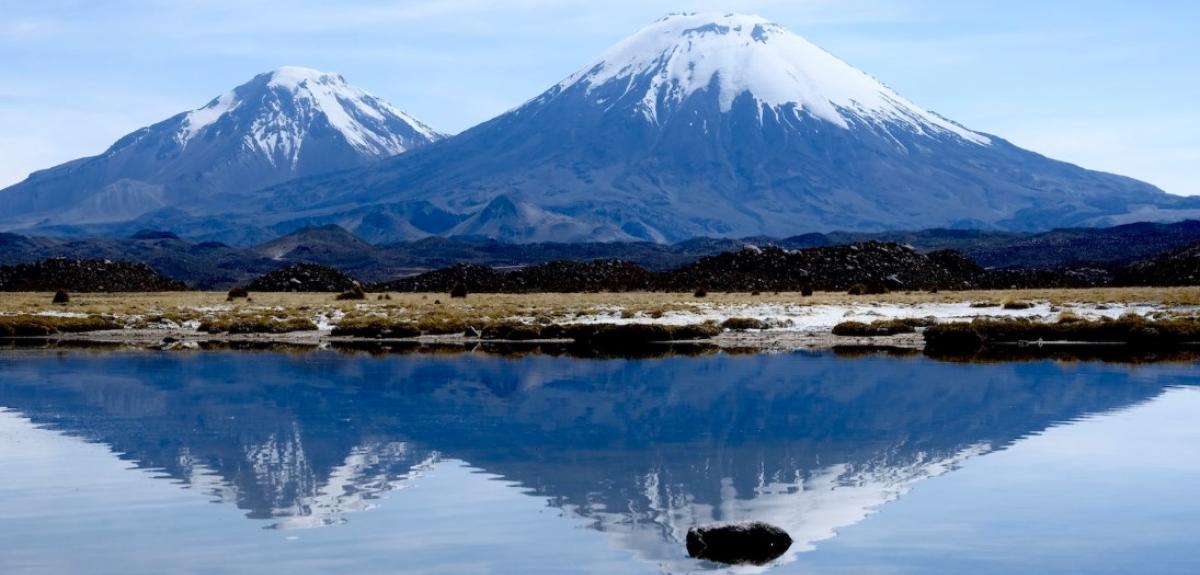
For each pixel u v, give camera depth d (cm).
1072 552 1800
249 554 1808
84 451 2619
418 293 14050
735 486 2234
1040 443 2661
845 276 13438
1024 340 5494
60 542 1872
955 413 3128
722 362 4631
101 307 8844
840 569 1719
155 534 1914
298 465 2455
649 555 1789
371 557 1786
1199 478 2278
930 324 6275
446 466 2438
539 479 2303
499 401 3431
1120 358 4716
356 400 3469
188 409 3278
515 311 7806
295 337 6362
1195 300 7856
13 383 3950
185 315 7631
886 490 2197
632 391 3659
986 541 1856
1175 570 1720
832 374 4112
